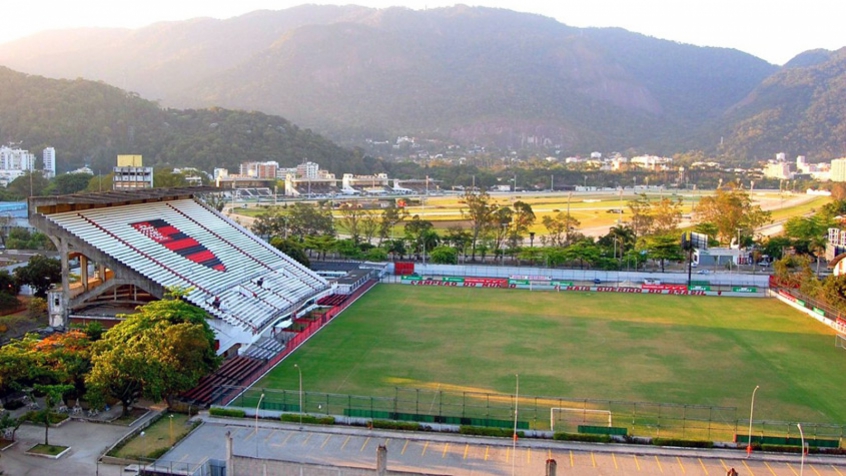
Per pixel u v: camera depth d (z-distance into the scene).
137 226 142.38
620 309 165.50
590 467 77.94
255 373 107.69
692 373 112.81
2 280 141.88
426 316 154.12
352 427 88.31
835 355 124.81
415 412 92.44
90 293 124.50
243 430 86.62
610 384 106.44
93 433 84.50
